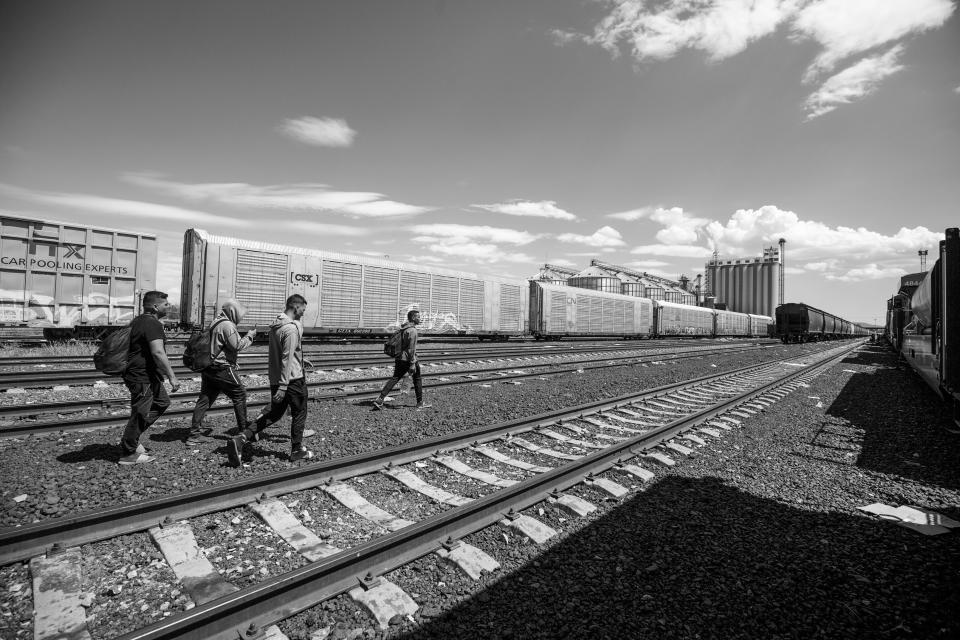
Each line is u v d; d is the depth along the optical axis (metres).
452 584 3.06
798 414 8.96
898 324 20.23
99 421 6.25
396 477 4.76
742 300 118.94
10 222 13.29
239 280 16.88
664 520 4.10
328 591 2.86
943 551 3.66
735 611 2.85
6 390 8.27
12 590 2.86
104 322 14.84
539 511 4.15
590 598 2.95
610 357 19.89
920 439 7.07
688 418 7.34
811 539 3.81
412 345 8.03
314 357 14.79
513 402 8.94
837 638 2.63
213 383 5.72
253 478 4.15
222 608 2.48
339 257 19.64
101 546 3.34
